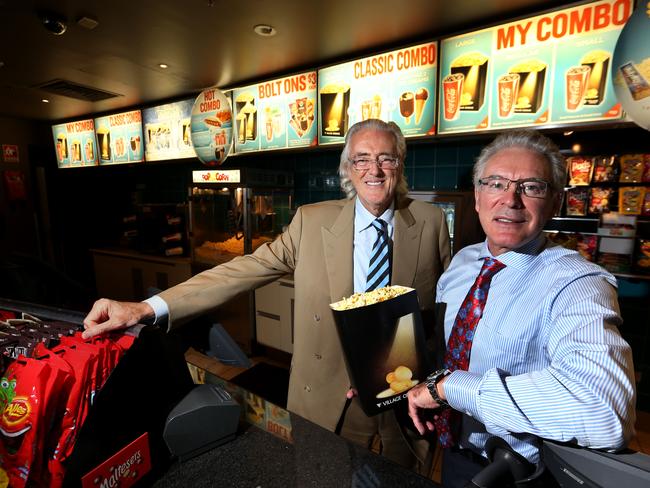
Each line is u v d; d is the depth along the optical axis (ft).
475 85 7.15
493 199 2.76
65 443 2.11
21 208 15.84
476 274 3.37
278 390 8.96
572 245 3.78
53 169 16.37
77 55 8.66
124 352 2.50
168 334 2.79
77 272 16.92
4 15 6.79
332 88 8.93
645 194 7.22
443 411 3.28
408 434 4.00
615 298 2.33
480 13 6.63
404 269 4.11
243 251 10.73
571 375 1.96
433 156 9.49
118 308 2.90
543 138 2.72
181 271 12.15
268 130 10.26
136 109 13.26
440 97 7.56
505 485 2.16
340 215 4.20
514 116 6.89
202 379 3.59
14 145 15.42
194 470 2.46
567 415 1.87
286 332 10.16
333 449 2.67
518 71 6.70
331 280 4.07
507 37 6.70
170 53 8.54
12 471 2.09
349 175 4.17
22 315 3.14
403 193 4.44
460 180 9.19
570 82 6.31
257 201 10.81
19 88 11.23
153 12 6.68
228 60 8.95
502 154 2.75
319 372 4.14
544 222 2.75
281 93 9.83
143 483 2.34
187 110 12.03
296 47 8.20
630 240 7.39
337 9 6.52
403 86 7.97
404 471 2.45
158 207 12.77
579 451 1.91
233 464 2.52
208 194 11.43
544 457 2.12
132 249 14.76
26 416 2.04
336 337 4.07
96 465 2.12
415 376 3.05
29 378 2.10
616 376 1.86
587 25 6.00
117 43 8.00
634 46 4.71
